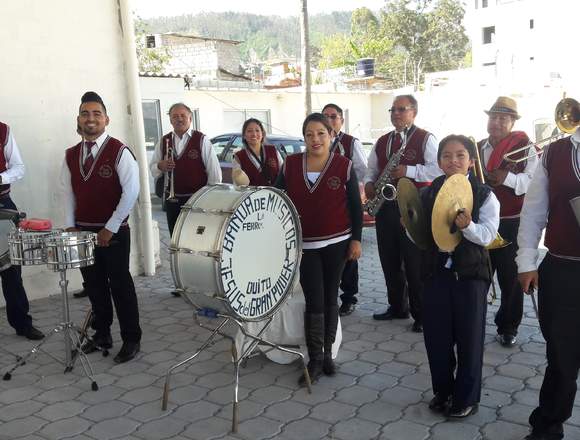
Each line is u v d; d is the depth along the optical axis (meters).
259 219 3.61
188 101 18.11
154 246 7.53
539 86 18.39
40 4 6.23
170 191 6.07
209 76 25.78
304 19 17.81
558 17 30.44
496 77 20.34
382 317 5.51
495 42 35.75
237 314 3.56
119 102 6.94
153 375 4.42
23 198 6.25
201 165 6.06
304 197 4.11
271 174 5.91
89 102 4.55
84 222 4.64
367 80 26.03
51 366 4.60
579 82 18.84
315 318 4.18
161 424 3.69
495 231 3.44
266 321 4.45
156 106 13.80
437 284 3.57
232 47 29.28
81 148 4.62
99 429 3.64
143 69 23.20
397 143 5.12
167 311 5.93
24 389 4.21
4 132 5.16
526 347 4.77
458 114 20.17
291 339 4.52
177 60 28.77
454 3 46.03
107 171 4.54
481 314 3.53
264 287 3.70
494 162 4.69
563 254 3.09
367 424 3.63
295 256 3.87
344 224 4.18
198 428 3.63
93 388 4.17
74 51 6.52
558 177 3.07
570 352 3.14
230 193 3.61
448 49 46.25
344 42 46.62
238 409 3.86
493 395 3.96
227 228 3.44
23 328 5.16
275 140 9.80
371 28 47.03
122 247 4.64
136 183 4.59
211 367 4.55
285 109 20.41
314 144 4.10
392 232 5.17
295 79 23.81
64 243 4.06
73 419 3.77
